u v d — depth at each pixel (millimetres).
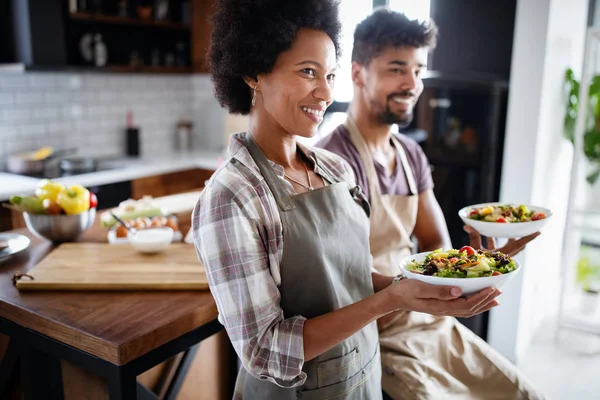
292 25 945
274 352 919
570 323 3135
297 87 975
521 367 2770
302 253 1016
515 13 2709
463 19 2857
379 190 1549
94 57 3576
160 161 3766
